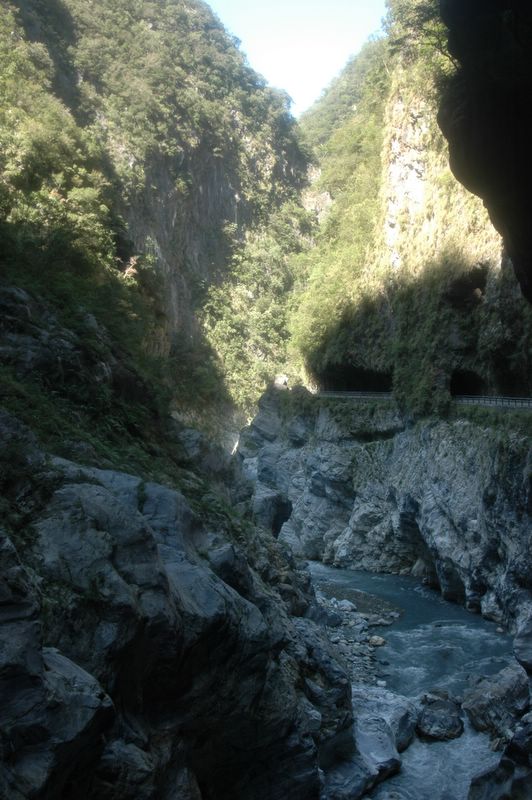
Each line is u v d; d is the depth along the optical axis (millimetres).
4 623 6785
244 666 11031
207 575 10867
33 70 48125
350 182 79375
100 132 70812
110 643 8305
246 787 12398
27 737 6570
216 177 91000
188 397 60531
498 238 37594
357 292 57438
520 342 34688
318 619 20172
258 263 90062
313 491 47812
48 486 9320
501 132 20219
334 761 15406
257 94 105438
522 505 25047
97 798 7906
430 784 15906
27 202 28453
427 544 33406
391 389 51031
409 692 20859
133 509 9758
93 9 84000
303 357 68188
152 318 32906
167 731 9727
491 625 27406
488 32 18562
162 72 85062
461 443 33156
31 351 13789
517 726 17406
